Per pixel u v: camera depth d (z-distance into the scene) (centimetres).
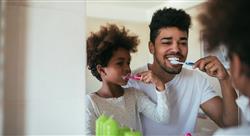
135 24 108
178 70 113
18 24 92
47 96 95
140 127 110
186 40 111
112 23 105
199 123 114
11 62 91
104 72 104
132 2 107
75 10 99
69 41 98
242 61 68
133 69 109
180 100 113
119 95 107
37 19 94
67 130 98
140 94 110
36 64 94
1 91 89
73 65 99
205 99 114
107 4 104
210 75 111
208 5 79
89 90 102
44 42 95
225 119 111
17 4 91
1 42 88
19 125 91
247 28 66
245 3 66
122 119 108
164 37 111
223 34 71
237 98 109
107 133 101
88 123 102
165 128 112
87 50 101
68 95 98
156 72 111
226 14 69
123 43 107
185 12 111
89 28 102
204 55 107
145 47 110
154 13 110
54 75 96
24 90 92
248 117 107
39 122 94
